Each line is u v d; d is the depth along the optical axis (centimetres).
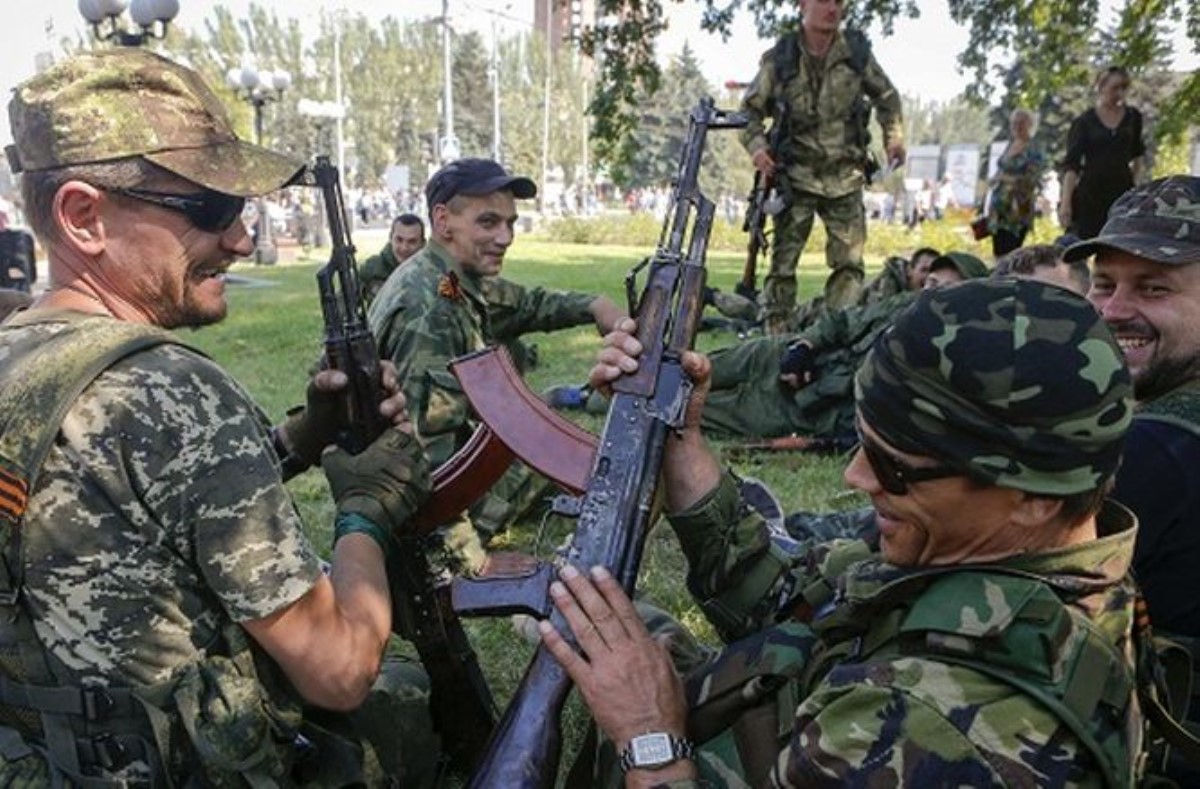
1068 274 422
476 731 275
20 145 191
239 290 1703
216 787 191
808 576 225
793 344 638
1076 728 138
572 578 196
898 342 150
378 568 222
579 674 190
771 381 653
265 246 2323
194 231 197
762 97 835
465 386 267
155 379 181
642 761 180
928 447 146
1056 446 141
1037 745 137
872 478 160
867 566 173
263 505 186
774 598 232
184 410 181
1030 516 149
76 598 180
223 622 192
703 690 203
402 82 7231
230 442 185
